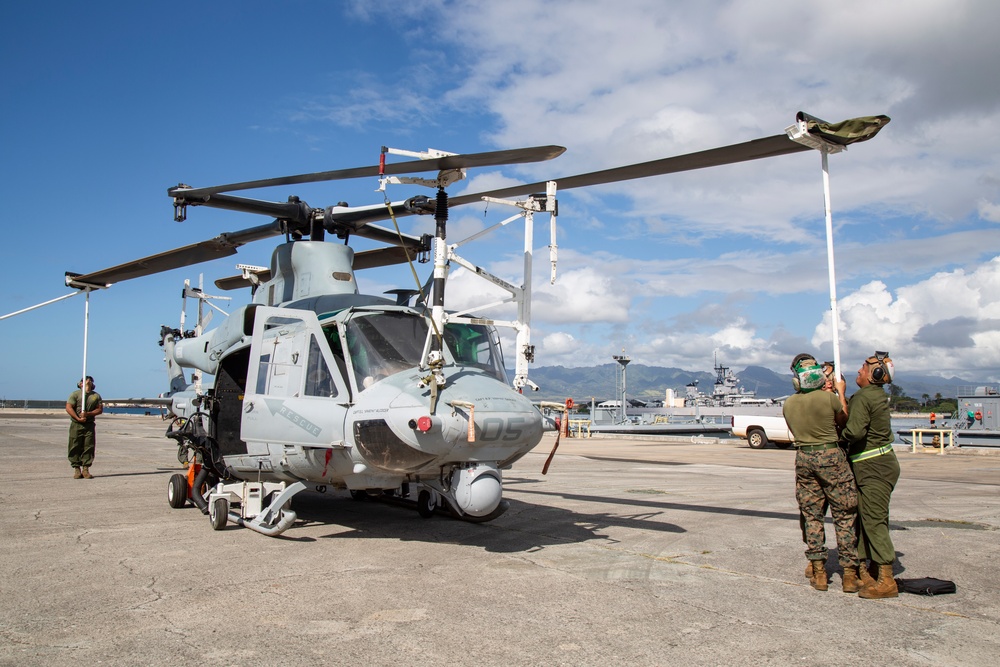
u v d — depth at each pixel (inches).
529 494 419.5
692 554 251.8
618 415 1836.9
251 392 302.4
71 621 170.7
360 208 327.0
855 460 202.7
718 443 1131.3
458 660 146.6
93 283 457.4
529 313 263.3
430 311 275.6
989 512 357.1
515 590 201.5
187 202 315.3
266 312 308.7
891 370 200.1
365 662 145.1
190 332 481.4
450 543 270.7
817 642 159.9
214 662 144.4
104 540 272.7
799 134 198.4
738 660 148.1
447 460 240.1
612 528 304.0
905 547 266.5
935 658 150.9
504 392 253.0
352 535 286.8
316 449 267.7
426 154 235.8
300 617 174.9
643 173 236.4
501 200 266.1
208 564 232.1
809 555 207.3
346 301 297.7
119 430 1320.1
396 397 243.6
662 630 167.2
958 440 1090.1
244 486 301.4
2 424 1430.9
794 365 210.7
